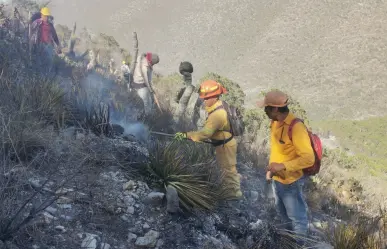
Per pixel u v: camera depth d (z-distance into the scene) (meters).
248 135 9.70
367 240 4.80
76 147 4.52
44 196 3.90
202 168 5.04
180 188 4.60
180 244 4.10
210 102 5.20
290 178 4.58
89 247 3.57
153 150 5.11
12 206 3.50
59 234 3.58
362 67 169.62
